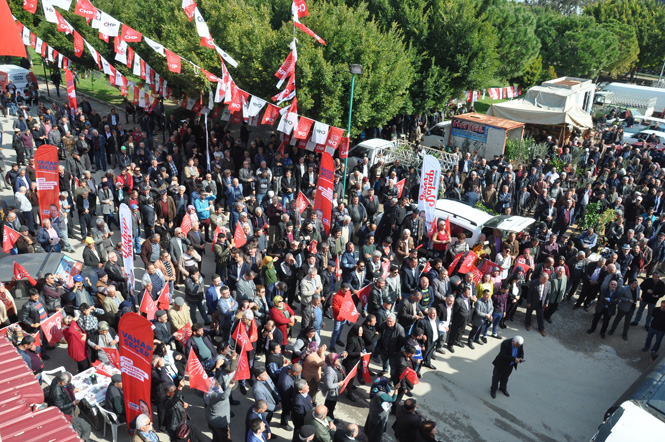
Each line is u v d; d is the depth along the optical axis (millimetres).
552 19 51969
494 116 27797
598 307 13367
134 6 26172
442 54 25875
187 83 21609
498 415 10445
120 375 8719
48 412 6383
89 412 8914
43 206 13906
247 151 20500
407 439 8375
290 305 12930
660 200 19141
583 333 13719
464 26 25016
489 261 13180
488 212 16547
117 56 14125
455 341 12398
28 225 15320
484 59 25906
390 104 21078
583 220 18828
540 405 10836
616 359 12672
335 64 19625
